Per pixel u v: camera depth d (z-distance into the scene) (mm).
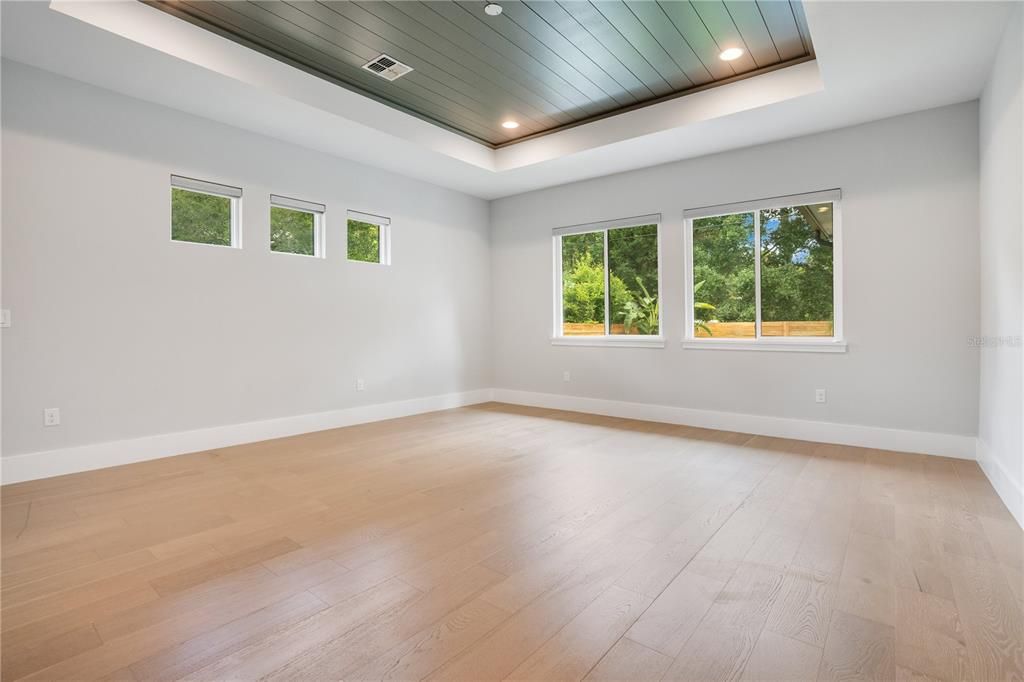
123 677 1496
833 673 1495
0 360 3244
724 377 4926
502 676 1498
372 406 5434
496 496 3059
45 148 3400
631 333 5629
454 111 4598
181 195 4109
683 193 5113
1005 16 2711
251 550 2346
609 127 4641
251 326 4469
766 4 3020
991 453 3309
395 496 3064
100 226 3635
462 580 2064
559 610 1845
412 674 1509
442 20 3209
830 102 3766
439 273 6141
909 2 2602
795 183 4473
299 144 4738
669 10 3068
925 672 1494
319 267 4961
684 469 3605
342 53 3637
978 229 3736
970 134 3752
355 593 1969
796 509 2824
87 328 3586
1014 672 1490
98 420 3641
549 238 6211
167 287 3965
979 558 2229
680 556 2266
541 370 6348
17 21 2816
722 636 1684
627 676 1494
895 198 4047
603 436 4668
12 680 1481
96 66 3320
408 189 5777
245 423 4430
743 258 4844
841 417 4320
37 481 3344
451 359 6297
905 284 4020
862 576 2076
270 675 1506
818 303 4469
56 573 2127
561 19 3191
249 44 3512
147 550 2344
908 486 3203
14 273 3291
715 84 4031
